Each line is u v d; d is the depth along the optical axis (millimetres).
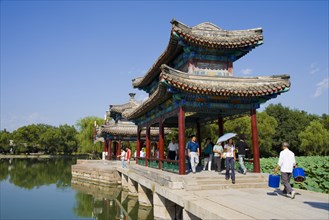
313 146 62312
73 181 40906
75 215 22359
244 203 11633
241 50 20141
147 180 19828
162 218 16656
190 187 14812
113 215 22141
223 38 19891
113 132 47406
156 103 21531
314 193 14039
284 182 12984
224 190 14898
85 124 74562
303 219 9172
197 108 18141
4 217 21781
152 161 24688
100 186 36219
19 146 130000
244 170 17578
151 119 25531
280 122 73188
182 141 17047
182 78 17000
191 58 19703
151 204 22703
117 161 46531
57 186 36844
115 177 36656
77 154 138625
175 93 16797
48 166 70438
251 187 15719
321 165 22688
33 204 26219
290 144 71562
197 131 26453
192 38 18562
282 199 12484
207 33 20203
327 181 16906
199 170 20094
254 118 18516
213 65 20156
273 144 68438
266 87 17203
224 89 16500
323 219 9164
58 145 129500
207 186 15070
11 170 59281
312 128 64125
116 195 30188
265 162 28766
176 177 15672
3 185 38188
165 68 15953
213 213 9992
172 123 28906
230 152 16188
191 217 12430
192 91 16281
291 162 13023
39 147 135125
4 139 130750
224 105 18078
